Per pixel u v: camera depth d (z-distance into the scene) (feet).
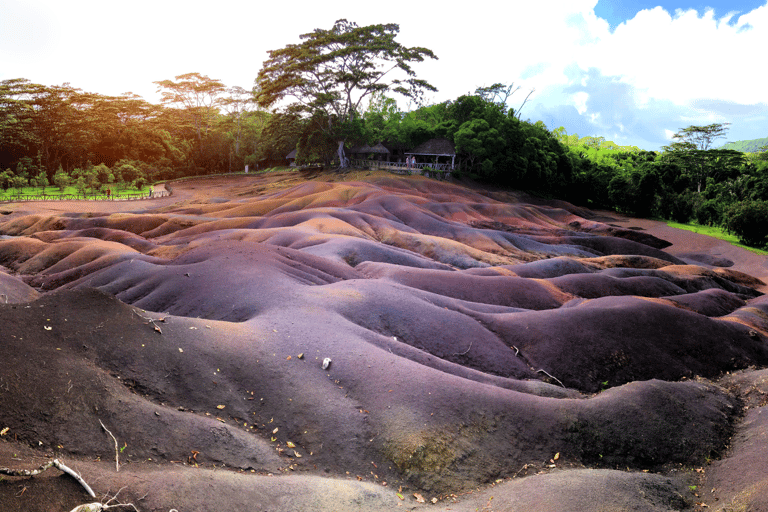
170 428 31.58
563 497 29.78
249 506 26.03
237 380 39.99
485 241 138.51
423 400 39.27
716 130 383.24
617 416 41.22
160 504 23.95
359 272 86.89
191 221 144.97
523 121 291.17
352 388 40.91
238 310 57.88
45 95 311.88
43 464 24.02
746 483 33.55
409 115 305.12
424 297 68.95
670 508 31.19
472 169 262.67
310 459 33.58
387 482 32.42
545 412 40.83
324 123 246.06
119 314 41.98
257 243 84.99
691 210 239.71
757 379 53.31
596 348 60.08
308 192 188.65
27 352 32.48
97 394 31.65
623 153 412.57
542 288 85.05
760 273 133.18
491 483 33.68
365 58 233.14
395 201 163.84
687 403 44.86
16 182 262.47
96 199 225.97
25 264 104.58
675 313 67.92
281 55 236.63
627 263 127.13
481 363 55.77
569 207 246.68
